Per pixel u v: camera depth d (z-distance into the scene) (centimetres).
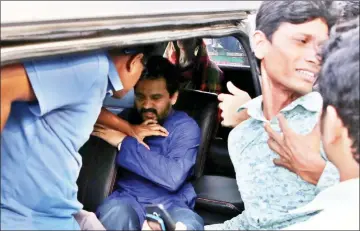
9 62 70
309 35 103
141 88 149
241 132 124
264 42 112
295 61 107
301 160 108
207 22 115
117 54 101
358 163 97
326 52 99
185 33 106
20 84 79
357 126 95
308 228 98
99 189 140
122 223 123
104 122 144
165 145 150
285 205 115
